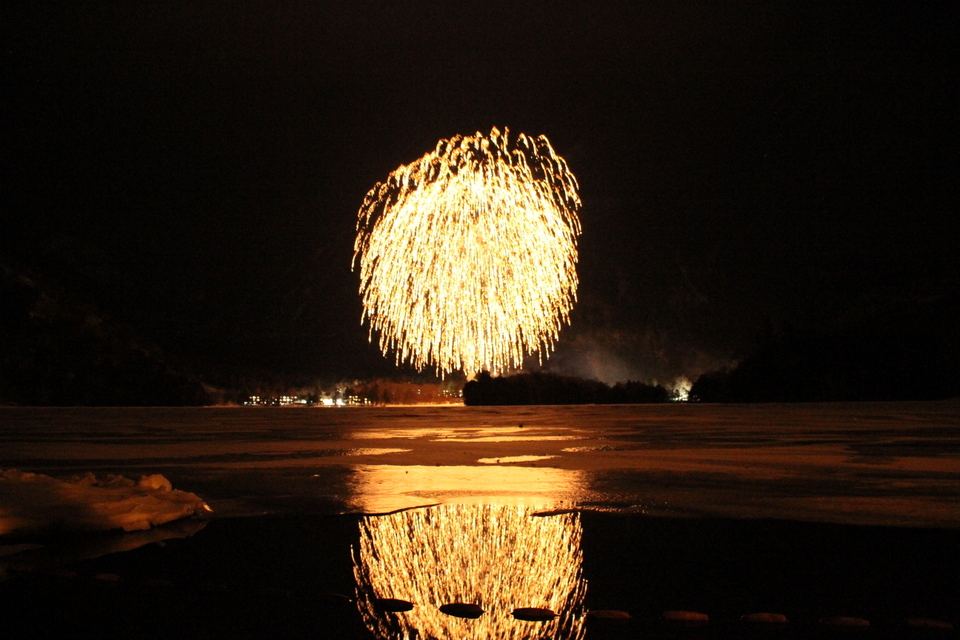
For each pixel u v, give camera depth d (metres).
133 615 2.44
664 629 2.30
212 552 3.21
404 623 2.36
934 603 2.50
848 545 3.27
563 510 4.05
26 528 3.43
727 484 4.90
